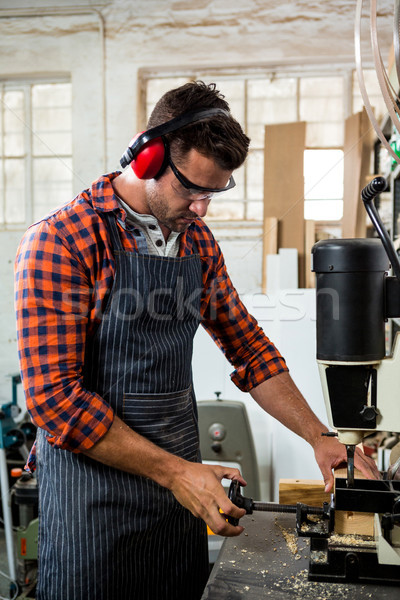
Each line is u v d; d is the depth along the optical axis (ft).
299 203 10.92
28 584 8.06
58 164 12.85
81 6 12.14
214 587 3.04
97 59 12.25
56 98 12.74
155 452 3.44
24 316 3.44
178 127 3.25
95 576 3.83
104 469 3.76
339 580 3.07
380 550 3.04
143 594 4.01
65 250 3.52
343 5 11.63
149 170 3.39
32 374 3.42
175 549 4.10
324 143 12.10
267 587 3.04
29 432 9.61
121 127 12.34
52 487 3.87
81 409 3.39
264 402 4.31
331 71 12.01
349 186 10.60
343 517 3.40
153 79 12.45
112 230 3.72
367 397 3.03
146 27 12.10
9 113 12.87
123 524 3.82
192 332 4.20
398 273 2.81
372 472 3.76
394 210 8.92
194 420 4.33
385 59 11.66
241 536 3.68
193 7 11.94
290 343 7.41
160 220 3.72
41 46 12.34
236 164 3.35
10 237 12.92
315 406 7.39
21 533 7.89
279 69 12.16
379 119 10.81
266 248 10.87
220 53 12.00
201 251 4.31
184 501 3.42
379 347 2.99
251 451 7.48
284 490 3.99
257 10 11.83
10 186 13.03
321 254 2.96
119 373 3.77
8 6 12.26
